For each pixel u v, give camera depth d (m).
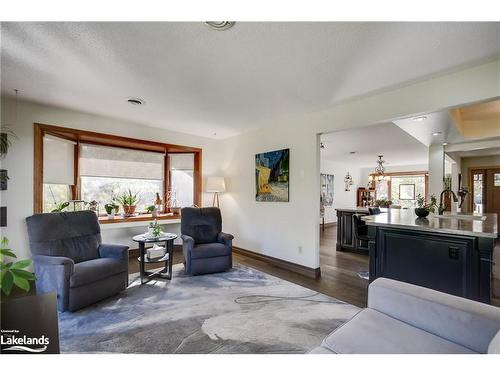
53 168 3.52
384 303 1.44
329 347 1.16
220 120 3.86
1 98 2.93
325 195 8.47
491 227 2.27
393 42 1.80
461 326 1.18
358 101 2.95
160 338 1.92
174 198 4.91
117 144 4.28
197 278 3.24
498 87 2.04
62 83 2.55
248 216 4.52
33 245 2.56
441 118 3.31
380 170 7.05
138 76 2.39
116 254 2.79
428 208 3.04
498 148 4.82
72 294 2.29
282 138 3.92
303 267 3.51
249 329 2.05
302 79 2.42
